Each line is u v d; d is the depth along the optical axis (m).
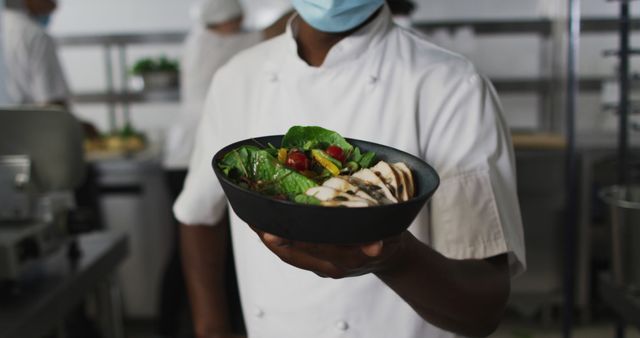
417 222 0.85
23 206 1.44
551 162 2.87
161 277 2.95
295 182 0.57
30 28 2.73
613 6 3.14
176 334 2.83
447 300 0.70
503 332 2.95
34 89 2.81
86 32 3.81
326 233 0.50
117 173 2.93
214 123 1.00
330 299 0.87
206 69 2.60
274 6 3.76
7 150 1.44
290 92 0.89
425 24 3.46
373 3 0.78
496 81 3.59
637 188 1.48
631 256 1.33
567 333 1.70
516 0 3.61
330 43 0.87
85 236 1.88
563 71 3.40
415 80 0.83
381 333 0.88
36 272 1.54
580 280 2.94
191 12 3.78
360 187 0.57
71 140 1.48
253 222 0.54
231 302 2.52
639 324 1.27
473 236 0.79
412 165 0.62
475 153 0.80
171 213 2.97
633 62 2.00
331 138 0.68
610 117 3.06
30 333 1.27
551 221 2.92
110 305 1.86
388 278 0.66
